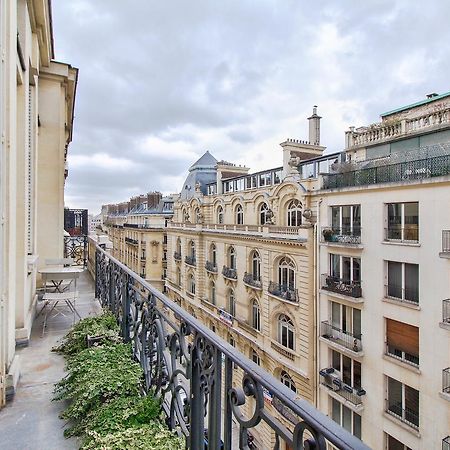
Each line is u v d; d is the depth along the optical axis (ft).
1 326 11.29
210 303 94.12
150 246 152.05
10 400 11.72
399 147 52.26
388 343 45.27
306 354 57.93
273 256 66.90
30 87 24.41
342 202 52.01
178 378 9.73
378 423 45.60
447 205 38.09
